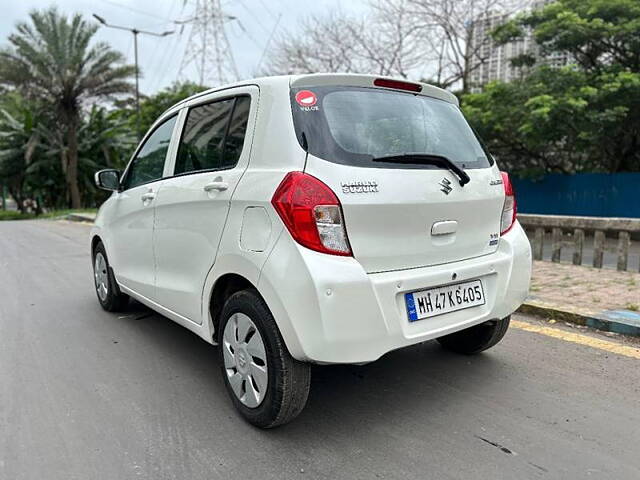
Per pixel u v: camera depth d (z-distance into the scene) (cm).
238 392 295
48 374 369
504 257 320
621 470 247
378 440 277
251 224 270
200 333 328
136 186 429
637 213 1318
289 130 265
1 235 1412
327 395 331
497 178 328
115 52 2797
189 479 245
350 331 247
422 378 354
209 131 332
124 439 281
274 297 253
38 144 2959
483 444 271
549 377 352
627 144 1456
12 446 275
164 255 365
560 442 272
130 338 445
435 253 287
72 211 2695
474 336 377
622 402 315
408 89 318
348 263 250
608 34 1254
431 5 1812
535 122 1237
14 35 2600
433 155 288
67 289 643
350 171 258
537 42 1381
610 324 438
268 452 267
